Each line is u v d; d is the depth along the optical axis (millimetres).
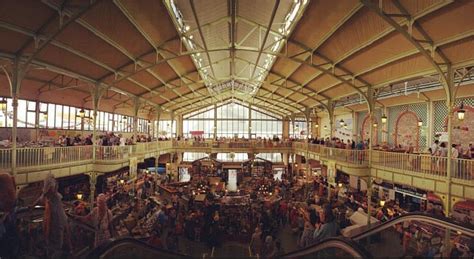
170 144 29406
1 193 6211
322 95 21922
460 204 13836
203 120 37906
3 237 6023
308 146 25359
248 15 12922
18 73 10547
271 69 19766
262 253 10289
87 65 13547
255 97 31516
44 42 9711
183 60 17422
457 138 15266
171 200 16562
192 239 12406
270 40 15578
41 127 17172
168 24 12328
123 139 17219
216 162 29844
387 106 21094
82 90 19750
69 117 19812
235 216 13859
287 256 6148
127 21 10922
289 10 11906
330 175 18594
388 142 21141
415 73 12227
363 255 4164
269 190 20875
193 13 11062
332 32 11531
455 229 6195
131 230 11719
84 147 14344
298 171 31656
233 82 28109
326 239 5113
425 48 10336
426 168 11602
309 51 14039
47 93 17453
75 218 7504
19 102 15672
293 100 27922
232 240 12273
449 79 10508
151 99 24484
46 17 9344
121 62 14516
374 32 10664
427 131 17312
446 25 8969
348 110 26453
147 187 22141
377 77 14391
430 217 6566
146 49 14055
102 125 24234
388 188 18953
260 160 31594
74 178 17844
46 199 5938
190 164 31938
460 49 9727
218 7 12180
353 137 26000
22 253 6508
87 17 9852
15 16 8828
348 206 17219
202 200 15500
